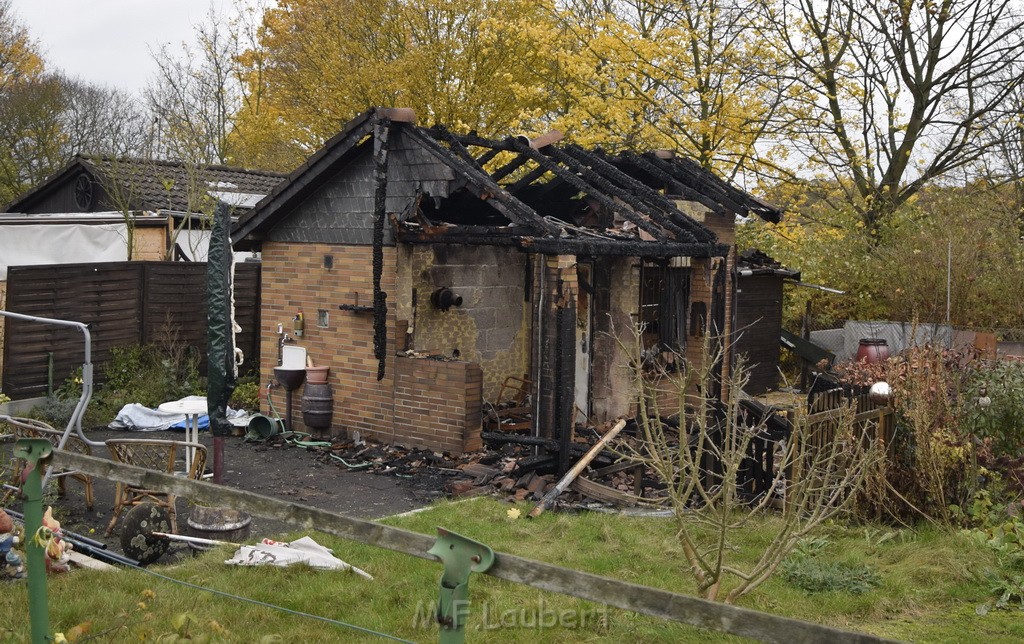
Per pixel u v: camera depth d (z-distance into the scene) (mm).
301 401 12219
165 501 7438
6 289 12273
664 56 18875
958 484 8328
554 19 21391
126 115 33469
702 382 6555
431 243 11172
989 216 18750
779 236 20375
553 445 10047
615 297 12695
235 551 6773
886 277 18609
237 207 19812
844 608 6250
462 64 23125
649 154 13672
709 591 6047
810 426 7906
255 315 15406
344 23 24219
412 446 11305
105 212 19078
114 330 13555
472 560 2938
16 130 30672
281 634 5395
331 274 11977
